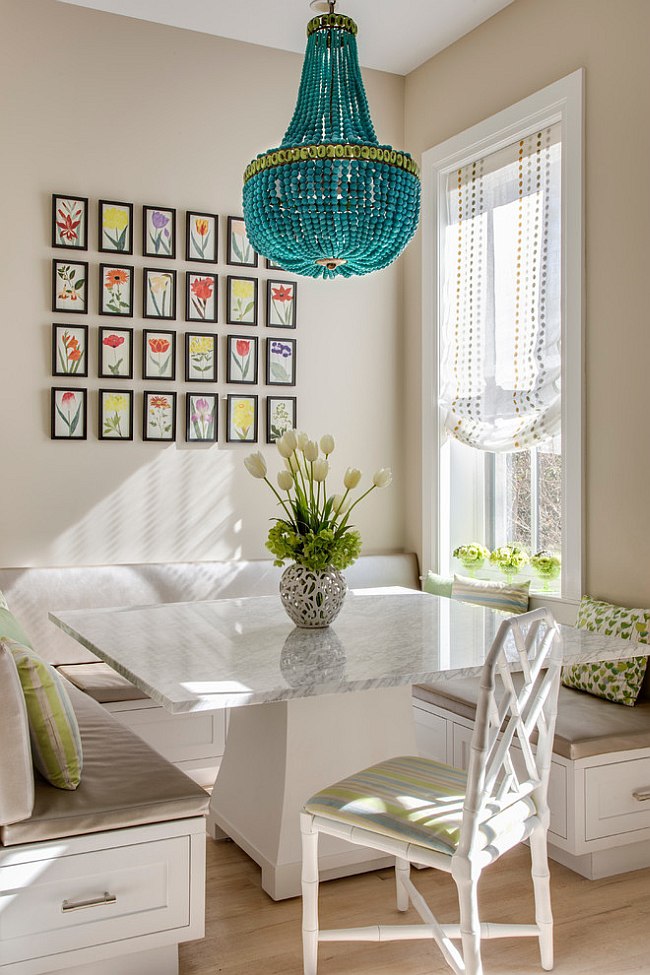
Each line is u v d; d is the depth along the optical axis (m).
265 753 2.57
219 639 2.41
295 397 4.14
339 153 2.38
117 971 1.99
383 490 4.36
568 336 3.37
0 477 3.56
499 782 2.85
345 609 2.91
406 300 4.39
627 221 3.12
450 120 4.05
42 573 3.52
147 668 2.06
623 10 3.13
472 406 3.96
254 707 2.65
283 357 4.11
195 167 3.91
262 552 4.05
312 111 2.59
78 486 3.70
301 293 4.16
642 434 3.07
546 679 2.00
